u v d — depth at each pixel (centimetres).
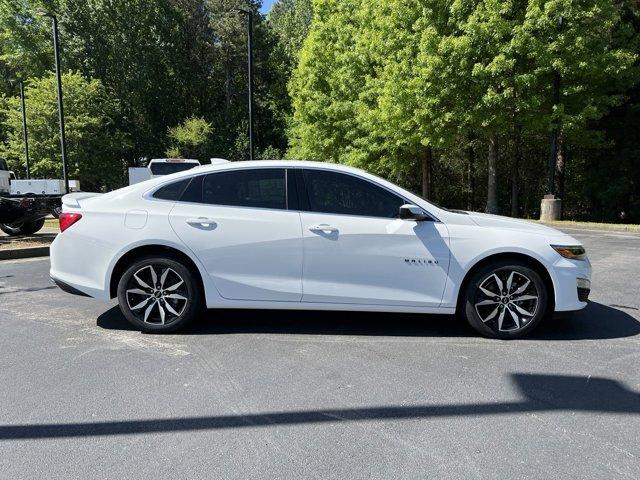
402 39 2095
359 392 364
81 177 3700
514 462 276
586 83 1956
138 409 338
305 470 269
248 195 493
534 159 2909
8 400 352
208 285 484
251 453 285
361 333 500
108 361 424
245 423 320
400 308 481
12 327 518
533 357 434
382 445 294
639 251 1041
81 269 495
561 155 2545
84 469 270
